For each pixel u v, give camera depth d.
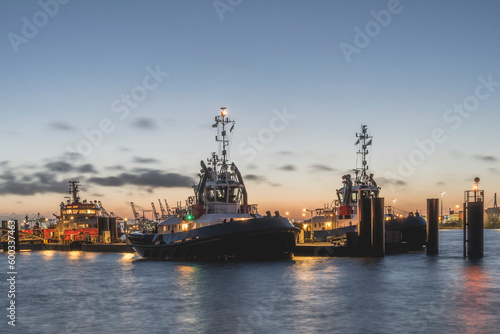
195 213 64.06
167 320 31.05
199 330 28.50
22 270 62.78
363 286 41.31
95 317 32.69
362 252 61.75
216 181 65.56
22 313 34.75
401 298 36.34
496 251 76.62
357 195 79.94
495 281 43.22
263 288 40.97
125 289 43.34
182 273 51.09
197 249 59.72
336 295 37.72
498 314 31.06
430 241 65.00
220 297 37.78
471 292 38.25
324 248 63.56
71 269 62.38
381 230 61.31
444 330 27.67
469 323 29.00
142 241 68.62
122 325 30.27
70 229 109.44
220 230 57.38
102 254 87.88
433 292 38.44
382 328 28.30
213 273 49.88
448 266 53.25
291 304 34.78
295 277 46.34
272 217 57.94
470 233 60.47
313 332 27.69
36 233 119.38
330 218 81.31
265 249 57.53
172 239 63.19
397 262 57.03
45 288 46.44
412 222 73.06
